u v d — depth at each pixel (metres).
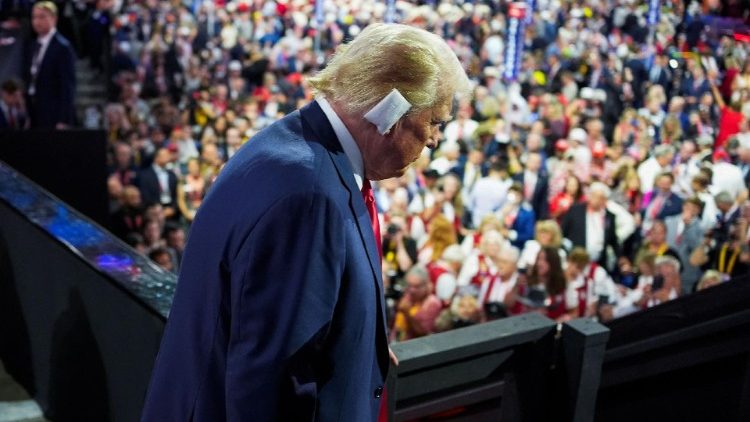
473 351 1.94
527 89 11.45
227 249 1.18
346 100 1.23
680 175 7.91
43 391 2.51
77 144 5.40
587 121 9.17
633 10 13.55
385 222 6.76
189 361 1.25
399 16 14.38
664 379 2.39
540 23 12.96
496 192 7.35
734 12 13.16
